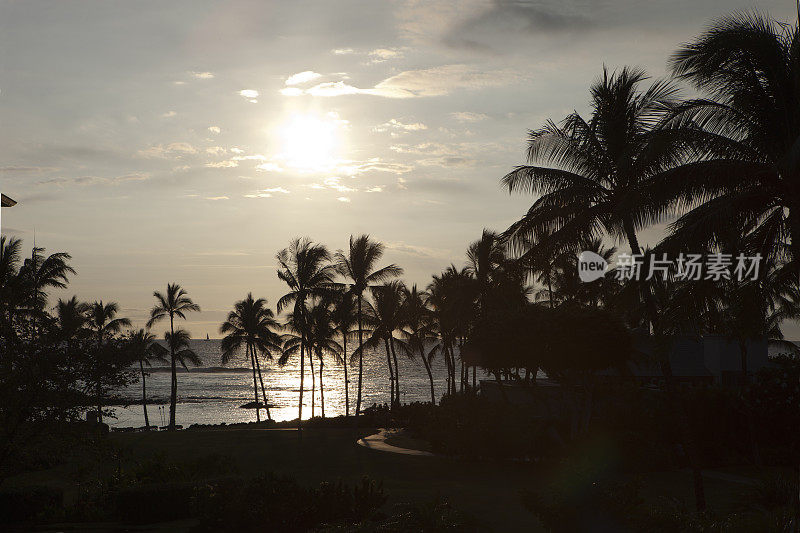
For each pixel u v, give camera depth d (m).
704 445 31.56
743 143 16.14
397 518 12.45
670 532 11.62
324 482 17.03
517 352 32.91
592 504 12.28
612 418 33.56
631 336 33.22
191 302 73.62
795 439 31.59
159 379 194.00
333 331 67.94
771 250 17.48
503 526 16.05
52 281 50.22
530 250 22.36
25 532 17.83
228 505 16.42
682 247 16.19
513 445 33.69
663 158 17.98
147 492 19.14
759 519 11.87
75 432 18.98
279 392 144.12
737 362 44.16
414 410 54.38
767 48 15.00
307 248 55.31
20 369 18.41
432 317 66.06
